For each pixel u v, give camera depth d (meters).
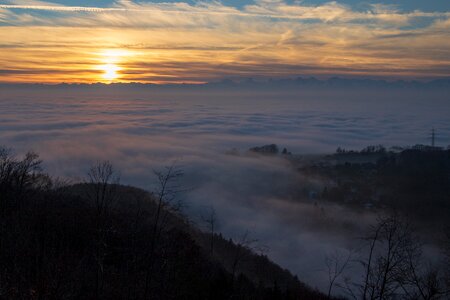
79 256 23.41
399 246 20.69
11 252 21.06
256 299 26.02
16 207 29.38
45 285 18.27
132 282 22.78
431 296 19.42
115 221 28.30
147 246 25.94
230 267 34.66
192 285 24.30
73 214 28.44
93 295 20.53
